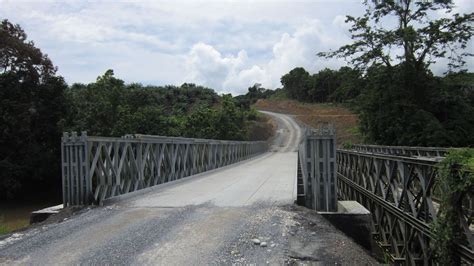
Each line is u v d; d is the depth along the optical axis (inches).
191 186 488.4
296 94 4906.5
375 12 1189.7
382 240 434.0
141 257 212.2
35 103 1060.5
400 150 866.1
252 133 2453.2
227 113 1839.3
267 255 214.2
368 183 512.1
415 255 330.3
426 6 1152.2
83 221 291.4
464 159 223.8
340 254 221.0
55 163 1065.5
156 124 1199.6
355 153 583.8
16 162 1004.6
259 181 541.0
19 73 1055.0
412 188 364.2
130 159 412.2
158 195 406.6
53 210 332.2
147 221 285.4
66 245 237.5
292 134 2790.4
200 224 274.4
